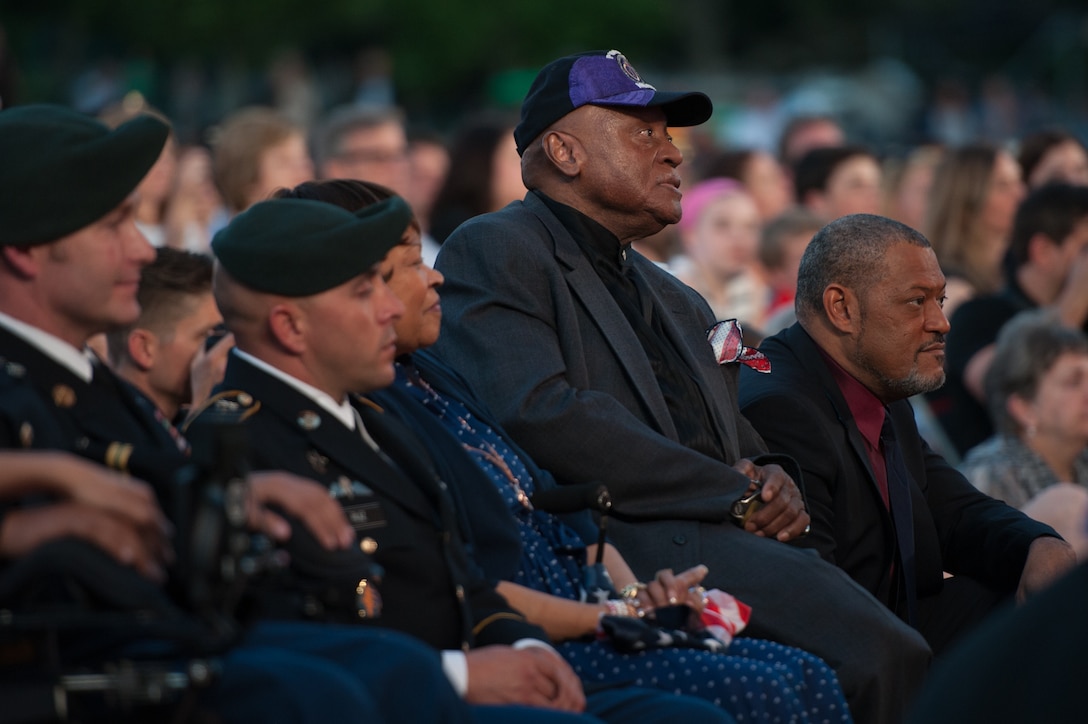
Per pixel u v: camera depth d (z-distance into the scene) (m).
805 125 30.44
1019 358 16.97
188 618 7.01
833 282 13.04
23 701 6.75
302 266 9.02
